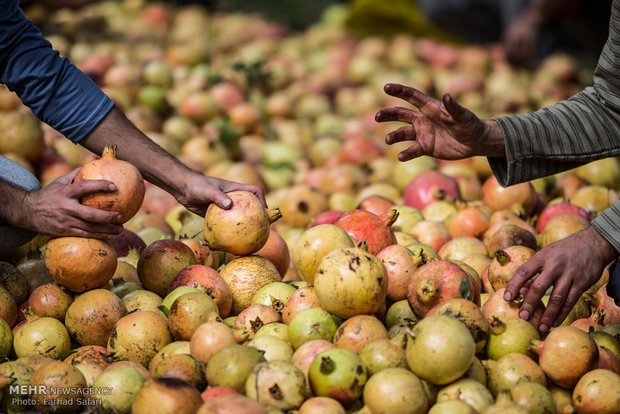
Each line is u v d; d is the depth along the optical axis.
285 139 6.68
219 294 3.04
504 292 2.77
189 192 3.24
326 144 6.27
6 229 3.07
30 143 4.91
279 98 7.32
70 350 2.97
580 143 3.12
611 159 5.43
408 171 5.54
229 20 11.01
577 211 4.17
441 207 4.52
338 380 2.38
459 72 8.73
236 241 3.13
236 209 3.12
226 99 6.64
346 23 10.88
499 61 9.41
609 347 2.79
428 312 2.77
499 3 9.59
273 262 3.55
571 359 2.53
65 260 2.85
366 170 5.83
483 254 3.69
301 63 9.17
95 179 2.84
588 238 2.77
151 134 5.91
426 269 2.84
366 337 2.62
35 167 5.12
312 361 2.54
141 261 3.28
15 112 5.48
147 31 9.31
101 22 8.77
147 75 6.78
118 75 6.56
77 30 8.42
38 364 2.72
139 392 2.33
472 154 3.11
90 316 2.90
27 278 3.35
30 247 3.61
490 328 2.75
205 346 2.62
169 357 2.56
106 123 3.27
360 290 2.65
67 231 2.85
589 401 2.44
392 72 8.55
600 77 3.13
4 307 3.02
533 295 2.72
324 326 2.74
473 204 4.56
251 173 5.44
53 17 8.51
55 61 3.20
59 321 2.98
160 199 4.96
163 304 2.96
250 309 2.96
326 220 4.09
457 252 3.77
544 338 2.89
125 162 2.97
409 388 2.34
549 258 2.72
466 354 2.39
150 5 10.78
